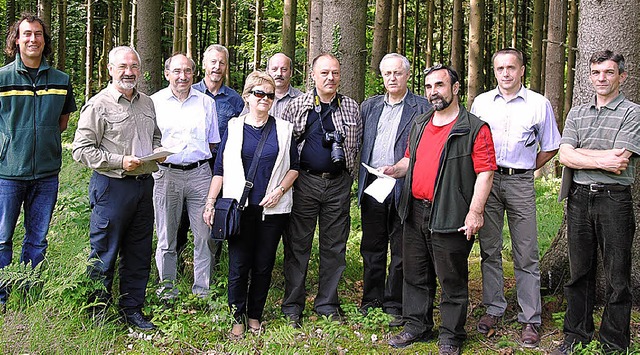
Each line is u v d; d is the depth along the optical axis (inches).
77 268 159.5
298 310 180.1
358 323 177.5
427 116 159.8
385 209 179.2
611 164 140.6
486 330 172.4
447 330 159.5
